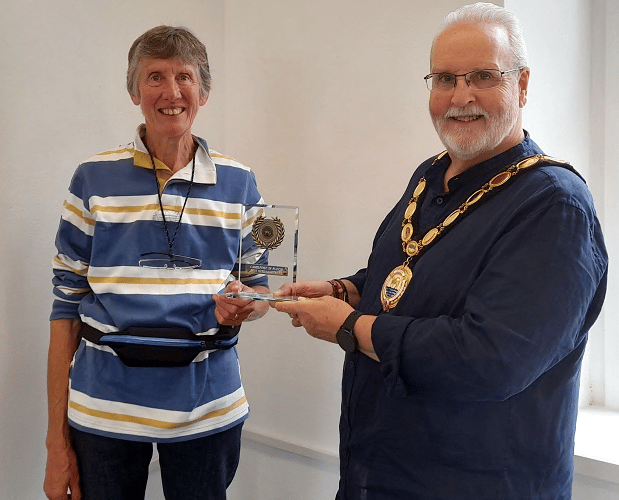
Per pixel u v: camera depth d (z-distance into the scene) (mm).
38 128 1856
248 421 2459
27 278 1856
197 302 1524
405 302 1239
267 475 2418
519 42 1211
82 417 1489
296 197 2291
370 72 2076
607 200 2055
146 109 1506
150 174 1543
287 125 2293
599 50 2053
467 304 1124
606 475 1666
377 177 2088
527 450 1177
